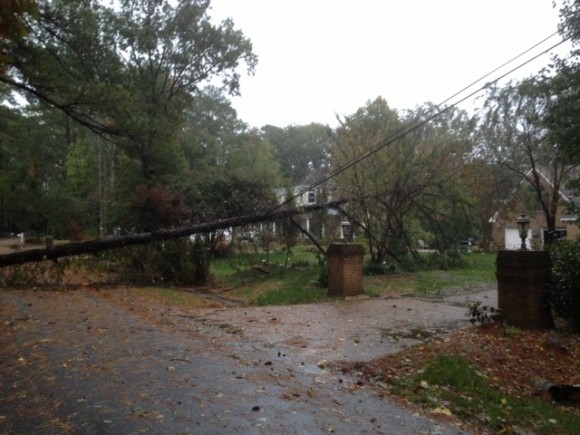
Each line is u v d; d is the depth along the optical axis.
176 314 9.90
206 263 18.31
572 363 7.00
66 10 14.19
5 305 10.31
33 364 5.93
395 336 7.89
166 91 28.78
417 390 5.39
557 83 11.70
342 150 19.33
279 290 15.35
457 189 20.50
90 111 14.52
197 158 44.44
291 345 7.25
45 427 4.09
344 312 10.30
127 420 4.27
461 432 4.32
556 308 8.63
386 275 18.42
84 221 41.66
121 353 6.51
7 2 9.25
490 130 28.05
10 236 50.84
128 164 24.61
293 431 4.16
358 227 19.75
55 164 57.78
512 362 6.73
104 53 15.43
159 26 26.92
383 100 21.08
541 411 5.22
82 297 12.08
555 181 24.98
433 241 22.41
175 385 5.25
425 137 19.97
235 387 5.24
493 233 42.41
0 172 32.34
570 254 8.81
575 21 11.30
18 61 12.98
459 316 9.79
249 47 29.83
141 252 16.92
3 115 32.09
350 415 4.58
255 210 20.42
